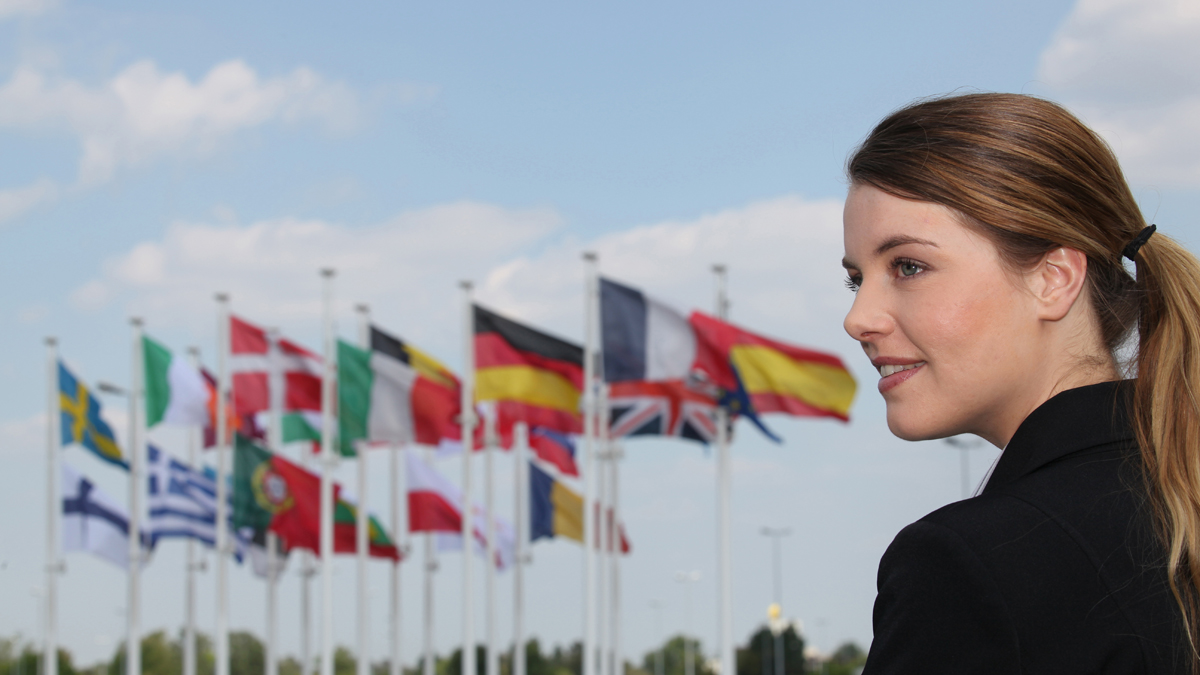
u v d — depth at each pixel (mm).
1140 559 1183
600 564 30016
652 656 117312
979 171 1352
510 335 26438
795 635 96750
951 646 1150
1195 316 1331
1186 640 1142
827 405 22109
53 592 34688
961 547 1174
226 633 32562
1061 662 1130
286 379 30578
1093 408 1325
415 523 32219
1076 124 1406
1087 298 1406
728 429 23875
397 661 36656
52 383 35562
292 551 38469
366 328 34156
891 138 1426
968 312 1364
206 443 37750
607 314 22438
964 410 1393
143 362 32438
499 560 40219
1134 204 1433
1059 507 1222
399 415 27969
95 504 35219
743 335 22266
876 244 1415
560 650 90875
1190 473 1226
